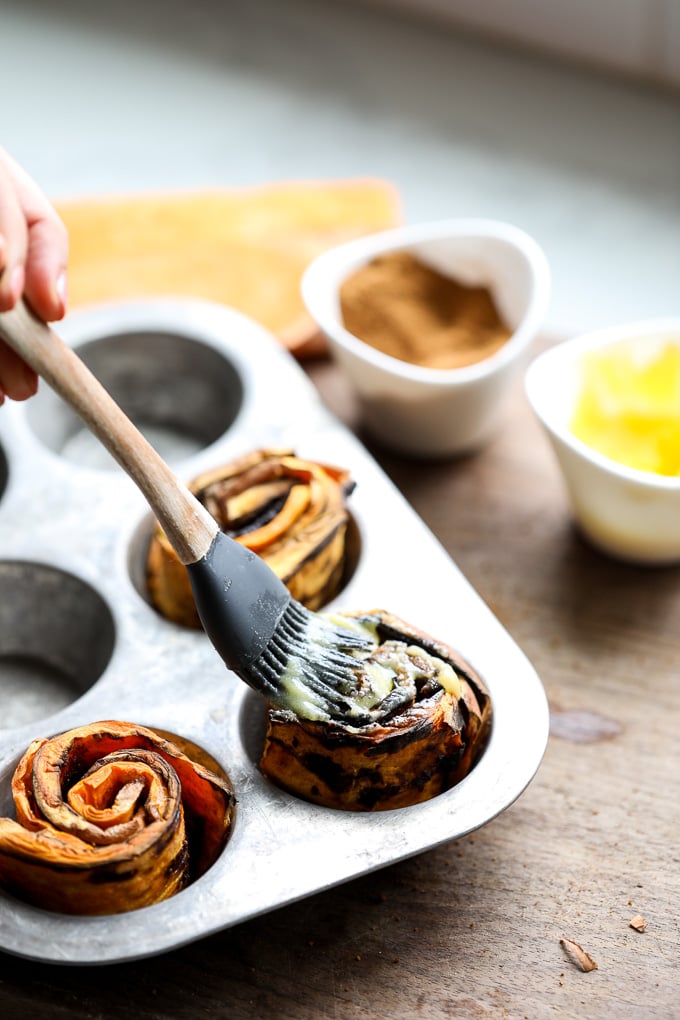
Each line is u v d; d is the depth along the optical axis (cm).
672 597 49
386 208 65
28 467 51
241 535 46
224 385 56
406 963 39
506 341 55
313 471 47
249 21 98
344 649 41
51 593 48
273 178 81
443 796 40
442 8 92
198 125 87
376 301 56
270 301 60
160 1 102
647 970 39
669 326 51
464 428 54
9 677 49
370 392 53
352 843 39
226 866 38
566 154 82
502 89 88
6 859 37
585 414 51
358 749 39
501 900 41
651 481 46
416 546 47
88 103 90
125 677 44
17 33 98
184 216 65
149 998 39
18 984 39
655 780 44
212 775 40
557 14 86
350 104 88
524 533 52
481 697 41
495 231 56
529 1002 38
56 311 39
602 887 41
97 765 39
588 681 47
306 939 40
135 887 37
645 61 85
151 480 37
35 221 40
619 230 77
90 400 37
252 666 38
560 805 43
